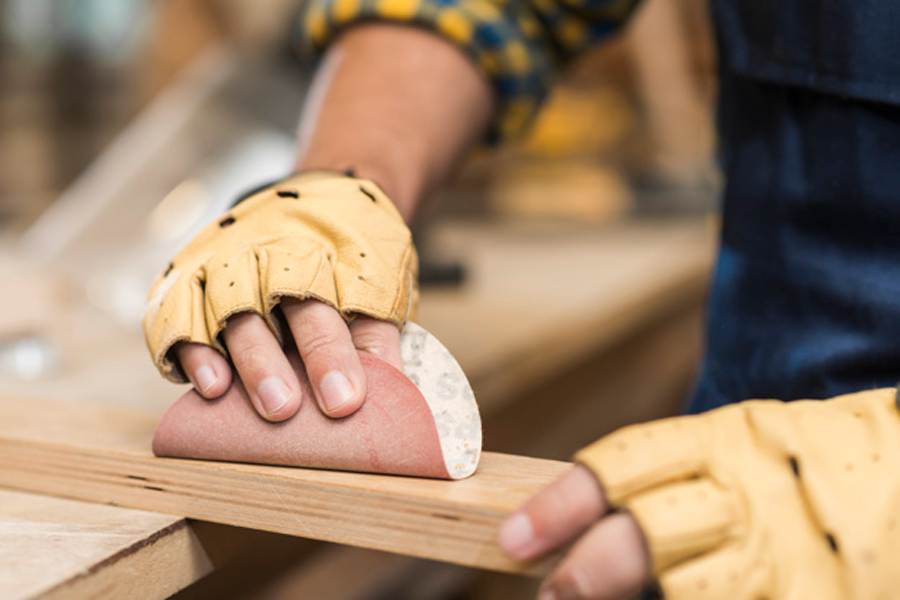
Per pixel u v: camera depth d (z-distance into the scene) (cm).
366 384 51
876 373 55
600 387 152
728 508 41
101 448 56
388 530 48
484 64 82
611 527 40
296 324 52
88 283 117
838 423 44
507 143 90
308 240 54
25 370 88
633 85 205
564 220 167
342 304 51
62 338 101
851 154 56
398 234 56
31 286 93
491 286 126
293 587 116
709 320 66
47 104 211
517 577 136
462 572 133
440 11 79
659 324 167
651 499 40
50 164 212
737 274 63
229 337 52
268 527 51
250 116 133
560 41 88
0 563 47
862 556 40
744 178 63
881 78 54
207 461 53
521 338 100
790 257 59
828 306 57
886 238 56
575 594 40
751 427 44
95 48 214
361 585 124
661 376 173
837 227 57
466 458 50
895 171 55
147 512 54
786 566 40
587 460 42
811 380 58
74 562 48
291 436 51
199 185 128
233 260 53
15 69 204
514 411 120
